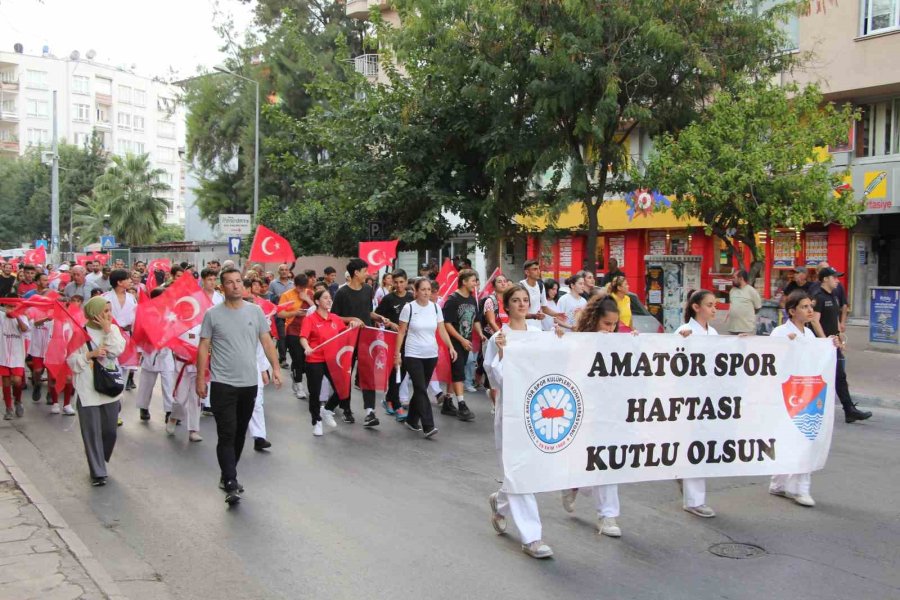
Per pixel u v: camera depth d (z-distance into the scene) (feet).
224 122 139.74
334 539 19.79
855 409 35.70
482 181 66.54
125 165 190.70
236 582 17.11
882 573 17.44
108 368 25.23
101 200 195.42
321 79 72.79
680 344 20.76
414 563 18.13
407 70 66.03
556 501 23.29
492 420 36.24
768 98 49.42
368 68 121.08
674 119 56.70
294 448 30.25
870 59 66.33
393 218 67.97
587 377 19.58
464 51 59.31
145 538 19.98
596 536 19.94
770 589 16.55
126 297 38.70
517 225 67.56
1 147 315.58
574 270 97.55
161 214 193.26
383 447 30.48
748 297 47.19
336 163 68.90
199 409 31.71
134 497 23.65
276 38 132.46
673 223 83.92
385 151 66.95
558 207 57.21
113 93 350.84
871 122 70.13
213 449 30.07
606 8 53.57
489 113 63.21
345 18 136.36
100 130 345.51
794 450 22.26
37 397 40.83
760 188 48.14
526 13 54.60
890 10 65.41
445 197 62.23
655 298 64.39
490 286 44.86
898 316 56.54
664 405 20.62
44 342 39.68
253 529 20.61
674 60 53.67
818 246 74.43
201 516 21.74
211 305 32.24
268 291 53.72
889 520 21.26
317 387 32.50
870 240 73.41
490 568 17.80
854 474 26.27
